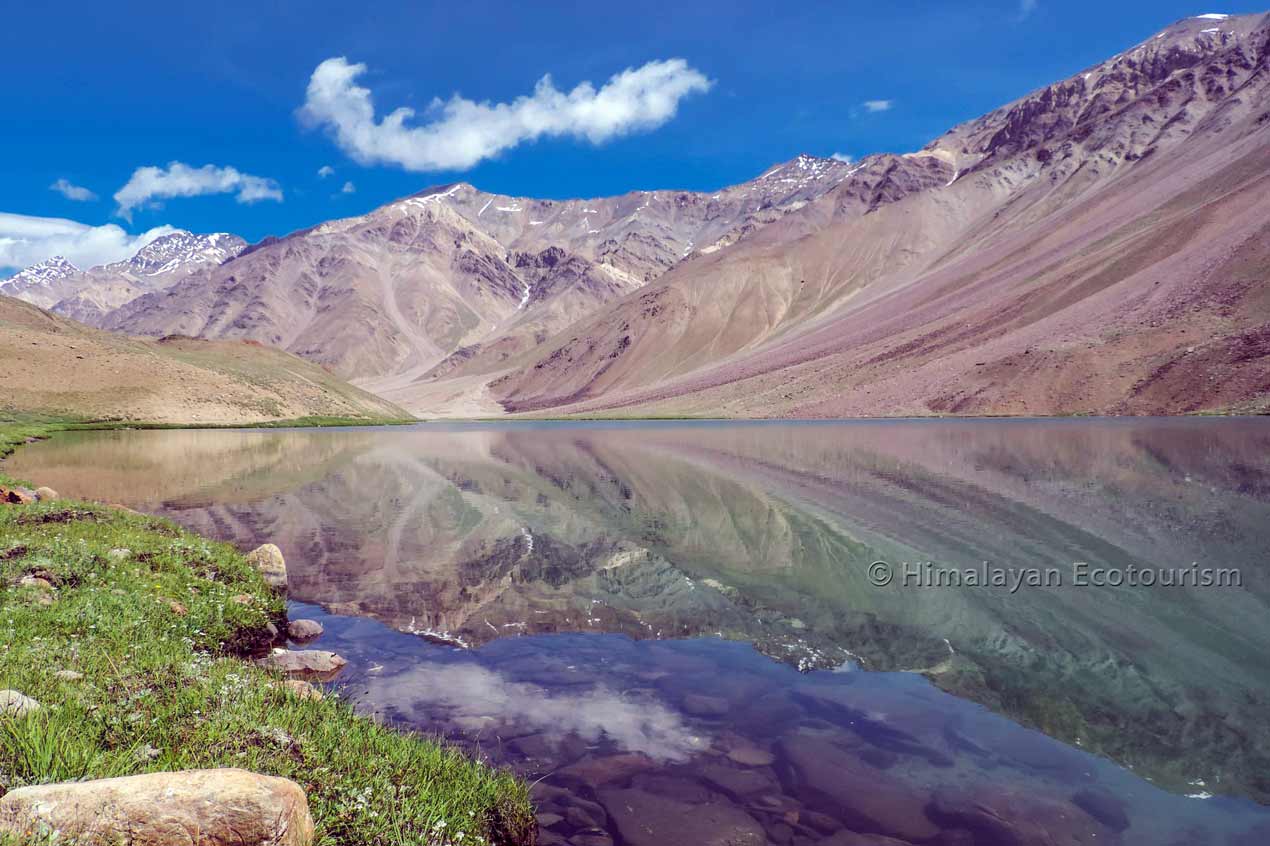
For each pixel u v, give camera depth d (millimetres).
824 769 5789
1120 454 31219
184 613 9039
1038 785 5473
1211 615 9312
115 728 4605
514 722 6828
